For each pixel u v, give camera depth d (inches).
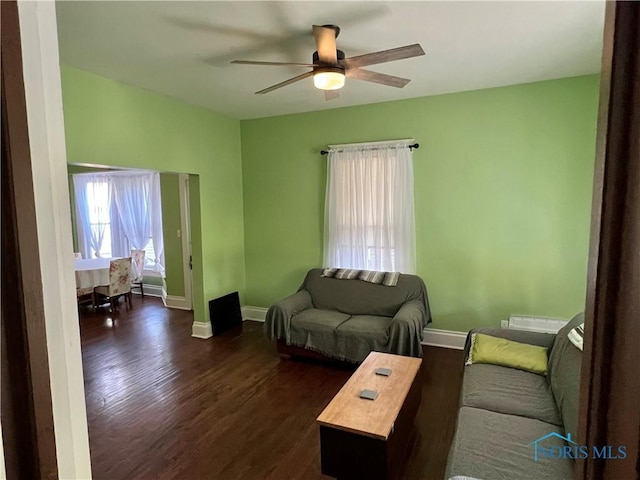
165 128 160.4
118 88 140.5
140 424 111.5
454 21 97.6
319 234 190.5
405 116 166.9
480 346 114.5
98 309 233.9
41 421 22.3
